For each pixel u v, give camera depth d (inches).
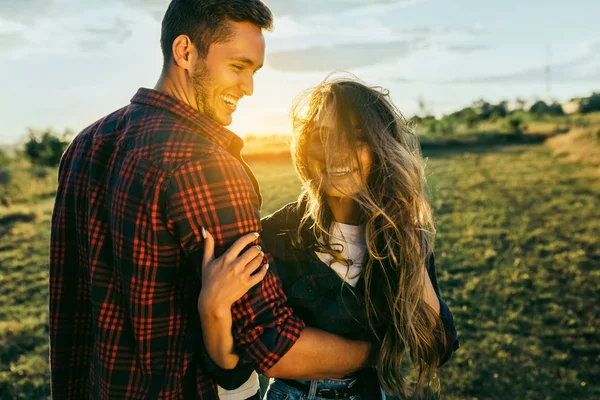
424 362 66.6
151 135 55.0
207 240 52.4
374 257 61.7
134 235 54.0
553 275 263.1
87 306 64.4
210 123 58.5
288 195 571.5
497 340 191.0
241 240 52.2
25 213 529.0
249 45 59.2
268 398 67.6
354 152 60.4
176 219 52.6
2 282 298.2
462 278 263.1
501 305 225.0
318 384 64.1
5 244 398.6
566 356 177.2
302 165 66.1
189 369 58.3
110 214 56.6
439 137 1535.4
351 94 61.6
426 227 68.1
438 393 68.9
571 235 346.6
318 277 63.9
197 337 57.2
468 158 951.6
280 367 55.1
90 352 66.1
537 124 1699.1
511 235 352.8
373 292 64.4
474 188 572.4
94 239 58.6
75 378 66.8
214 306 51.1
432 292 66.3
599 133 999.0
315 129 62.7
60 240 64.1
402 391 66.0
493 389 159.2
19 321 230.2
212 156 53.7
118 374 57.9
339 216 65.3
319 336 57.6
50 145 1088.2
